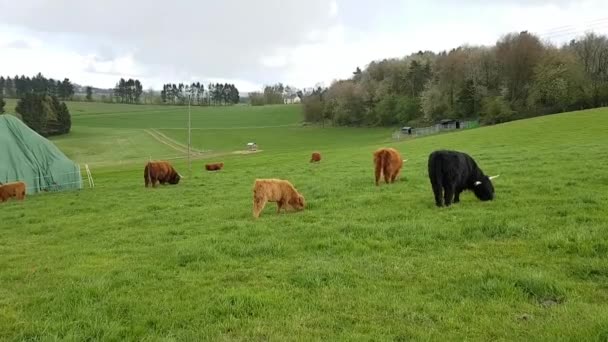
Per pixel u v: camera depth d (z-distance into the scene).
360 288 7.14
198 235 11.77
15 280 8.87
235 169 36.31
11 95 183.62
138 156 76.88
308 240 10.24
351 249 9.32
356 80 143.25
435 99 105.75
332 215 12.70
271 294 7.04
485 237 9.50
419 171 21.66
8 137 28.64
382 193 15.66
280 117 146.88
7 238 13.52
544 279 6.71
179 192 22.11
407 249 9.08
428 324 5.88
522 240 9.06
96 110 163.62
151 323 6.38
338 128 120.88
